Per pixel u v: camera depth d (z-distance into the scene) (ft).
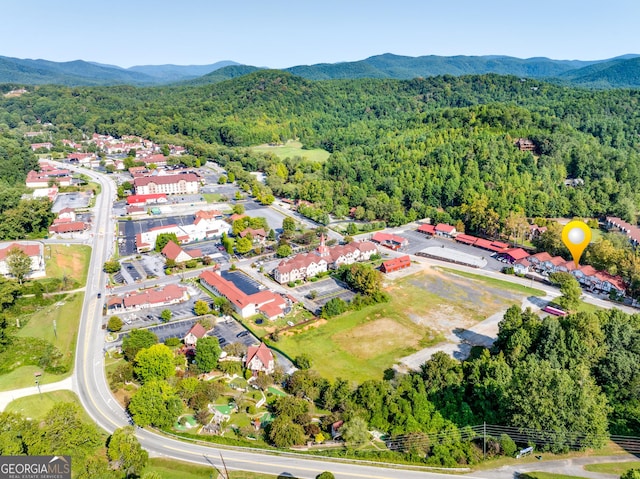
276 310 497.05
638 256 594.65
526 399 316.60
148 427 334.24
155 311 506.48
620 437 321.11
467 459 300.40
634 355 361.10
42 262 571.69
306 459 302.86
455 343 459.32
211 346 393.50
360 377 402.52
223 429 335.06
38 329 457.27
